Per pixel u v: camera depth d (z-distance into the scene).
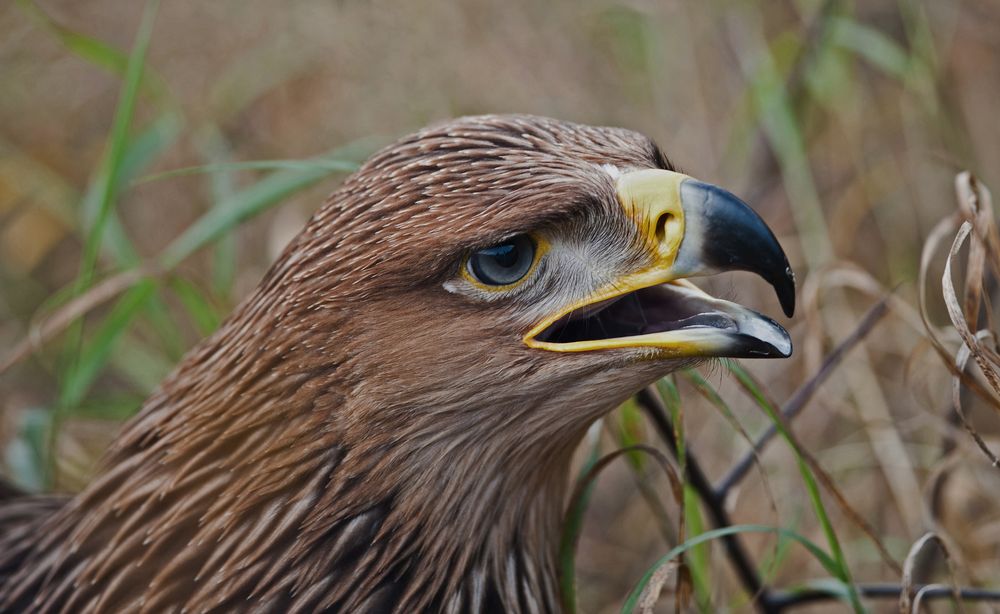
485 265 6.84
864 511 11.01
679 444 7.93
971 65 12.81
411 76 12.38
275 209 13.08
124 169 11.11
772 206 12.42
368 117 12.49
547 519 7.90
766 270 6.77
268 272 7.36
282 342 7.07
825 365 9.30
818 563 10.68
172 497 7.49
